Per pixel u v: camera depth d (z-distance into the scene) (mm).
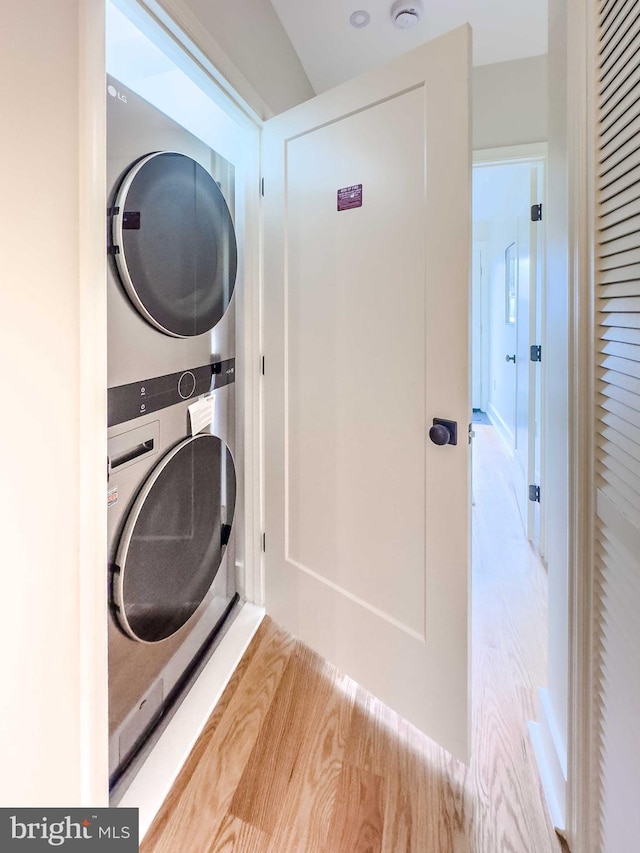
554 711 1159
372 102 1272
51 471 780
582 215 907
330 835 1024
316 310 1512
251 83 1507
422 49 1136
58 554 803
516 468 3465
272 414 1720
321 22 1755
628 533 746
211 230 1448
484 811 1074
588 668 909
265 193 1652
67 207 792
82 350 834
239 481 1834
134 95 1066
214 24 1262
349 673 1489
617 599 792
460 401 1143
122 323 1049
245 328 1741
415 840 1014
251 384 1761
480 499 3268
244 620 1770
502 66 2043
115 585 1043
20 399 715
